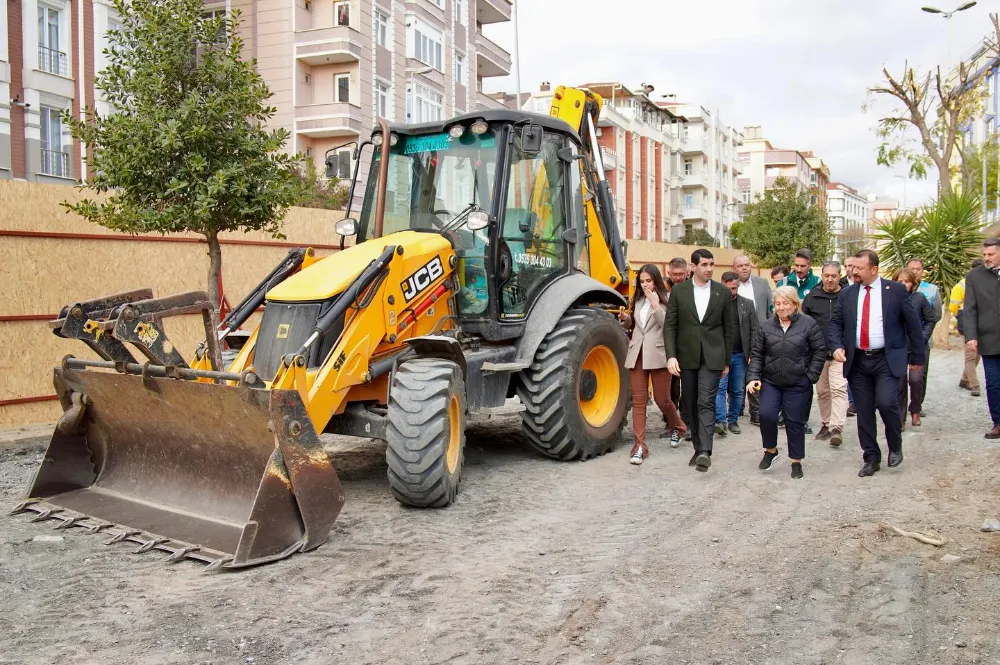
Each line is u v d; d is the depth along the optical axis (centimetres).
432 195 721
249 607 415
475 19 3706
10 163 1914
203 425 530
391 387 591
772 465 735
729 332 719
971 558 476
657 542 520
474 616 406
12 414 884
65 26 2033
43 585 442
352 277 602
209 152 852
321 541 504
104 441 606
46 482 587
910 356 689
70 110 2047
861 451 791
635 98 5278
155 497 567
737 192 7656
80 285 937
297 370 523
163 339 550
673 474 704
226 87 869
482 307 695
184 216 829
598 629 392
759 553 497
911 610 409
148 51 847
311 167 1759
